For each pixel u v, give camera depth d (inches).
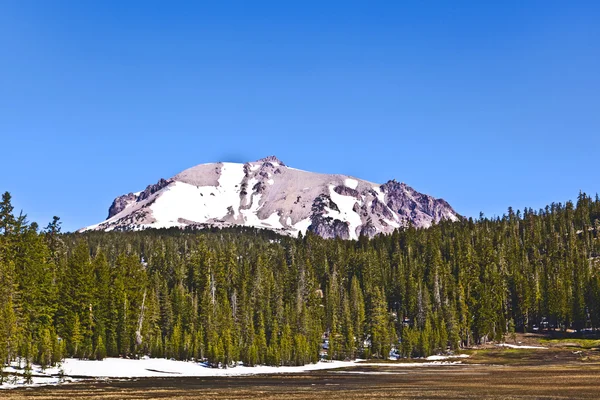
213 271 7052.2
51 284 4630.9
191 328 5477.4
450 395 2588.6
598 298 7032.5
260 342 5329.7
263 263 7682.1
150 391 2810.0
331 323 6806.1
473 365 5068.9
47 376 3506.4
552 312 7283.5
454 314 6540.4
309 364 5398.6
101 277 5059.1
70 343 4532.5
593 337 6904.5
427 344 6028.5
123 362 4576.8
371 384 3272.6
